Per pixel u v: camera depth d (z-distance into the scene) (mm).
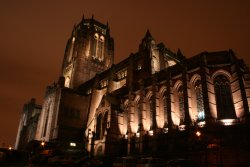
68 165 39688
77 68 109938
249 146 37344
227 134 39688
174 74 56125
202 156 40531
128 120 60875
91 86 94125
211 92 46344
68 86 114250
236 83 44781
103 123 64500
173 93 54219
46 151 47844
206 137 41250
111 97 67375
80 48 115188
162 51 83062
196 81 51031
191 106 49156
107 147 57625
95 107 83500
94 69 115000
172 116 51281
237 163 37125
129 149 56000
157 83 59156
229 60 48188
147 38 82875
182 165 30953
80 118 82625
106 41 126250
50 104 85750
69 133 75938
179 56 92250
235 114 43406
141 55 79688
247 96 44594
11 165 42406
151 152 50156
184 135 45188
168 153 46344
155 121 54094
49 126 79188
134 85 66375
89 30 122438
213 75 48469
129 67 78250
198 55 52594
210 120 42469
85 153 48250
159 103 57281
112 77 84500
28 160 48094
